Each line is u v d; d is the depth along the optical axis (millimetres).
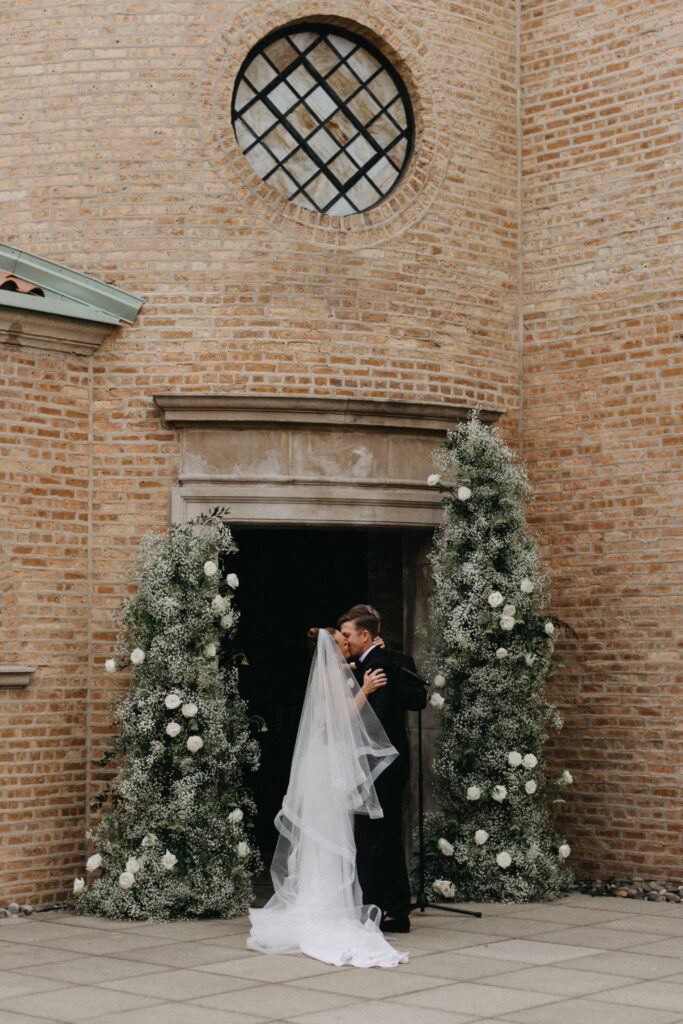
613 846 9562
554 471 10078
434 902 8883
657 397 9617
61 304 8820
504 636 9000
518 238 10359
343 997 6043
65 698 8820
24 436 8789
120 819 8438
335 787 7527
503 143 10328
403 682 7945
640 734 9500
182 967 6730
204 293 9227
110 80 9312
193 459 9125
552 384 10141
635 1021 5566
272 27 9547
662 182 9695
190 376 9164
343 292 9469
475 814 8961
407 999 5996
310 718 7711
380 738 7648
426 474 9594
